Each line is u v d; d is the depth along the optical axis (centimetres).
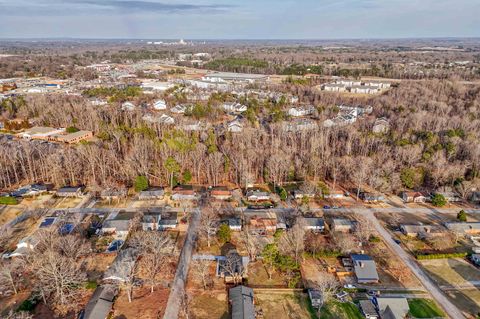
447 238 8456
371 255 7925
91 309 5959
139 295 6644
